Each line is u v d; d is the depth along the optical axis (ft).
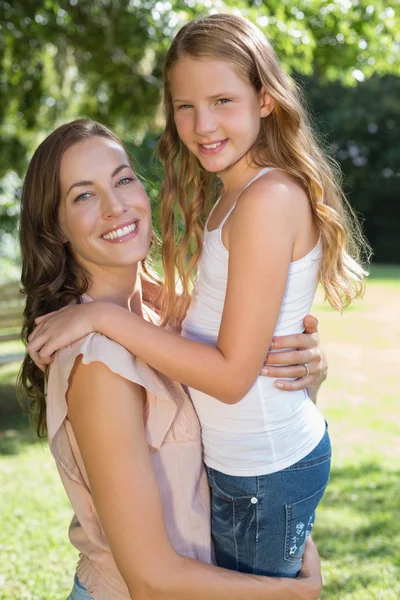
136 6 25.64
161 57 27.81
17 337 23.36
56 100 32.86
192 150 6.63
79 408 5.73
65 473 6.02
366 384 27.48
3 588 12.78
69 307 6.17
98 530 6.11
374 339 36.01
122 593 6.10
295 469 6.41
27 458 19.83
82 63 29.25
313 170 6.45
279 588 6.16
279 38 23.67
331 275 6.68
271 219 5.95
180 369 5.82
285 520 6.40
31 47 28.78
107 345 5.75
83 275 6.56
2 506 16.42
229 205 6.55
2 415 24.16
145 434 5.83
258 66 6.46
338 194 7.06
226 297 6.01
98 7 25.63
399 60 27.27
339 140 80.74
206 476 6.53
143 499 5.64
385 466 18.95
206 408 6.41
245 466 6.29
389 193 81.56
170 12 24.98
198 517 6.34
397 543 14.61
